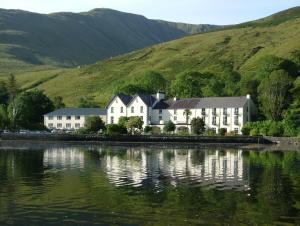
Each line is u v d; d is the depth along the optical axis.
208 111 175.25
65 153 101.50
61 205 43.91
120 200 46.28
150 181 58.72
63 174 64.69
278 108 167.12
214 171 69.19
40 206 43.44
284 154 101.44
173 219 39.28
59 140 144.62
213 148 121.31
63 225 37.38
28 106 193.88
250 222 38.72
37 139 146.38
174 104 183.50
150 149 116.19
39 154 98.31
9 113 184.75
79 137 143.62
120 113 187.38
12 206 43.38
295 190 52.81
